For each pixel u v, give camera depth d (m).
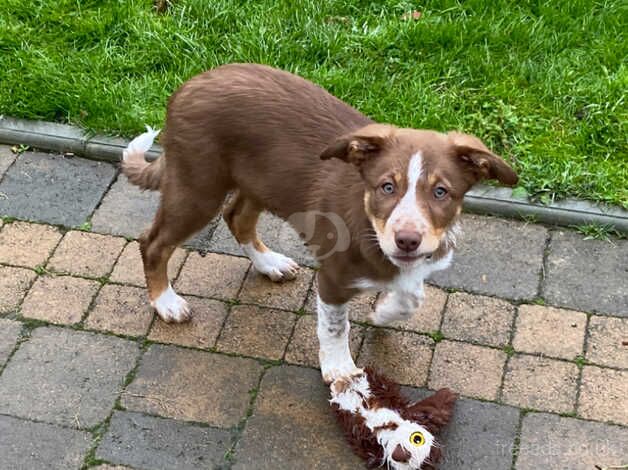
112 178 2.19
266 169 1.68
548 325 1.90
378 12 2.50
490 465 1.70
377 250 1.57
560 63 2.34
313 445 1.73
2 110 2.28
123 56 2.38
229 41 2.40
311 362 1.86
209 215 1.79
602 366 1.83
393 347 1.88
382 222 1.46
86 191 2.16
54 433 1.75
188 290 1.98
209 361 1.86
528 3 2.49
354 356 1.87
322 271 1.68
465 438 1.73
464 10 2.47
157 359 1.86
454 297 1.95
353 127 1.64
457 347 1.87
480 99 2.29
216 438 1.75
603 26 2.42
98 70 2.35
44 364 1.85
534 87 2.31
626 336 1.88
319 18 2.46
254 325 1.92
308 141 1.65
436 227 1.46
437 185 1.45
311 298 1.97
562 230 2.07
